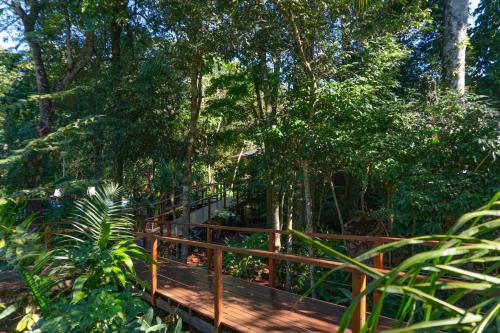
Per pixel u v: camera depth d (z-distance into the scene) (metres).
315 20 5.97
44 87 9.74
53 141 7.50
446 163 5.04
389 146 5.24
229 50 6.73
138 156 9.05
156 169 13.00
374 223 5.90
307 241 1.02
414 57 8.98
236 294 4.48
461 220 0.90
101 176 9.45
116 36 9.80
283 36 6.42
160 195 13.11
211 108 8.82
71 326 2.83
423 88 7.65
